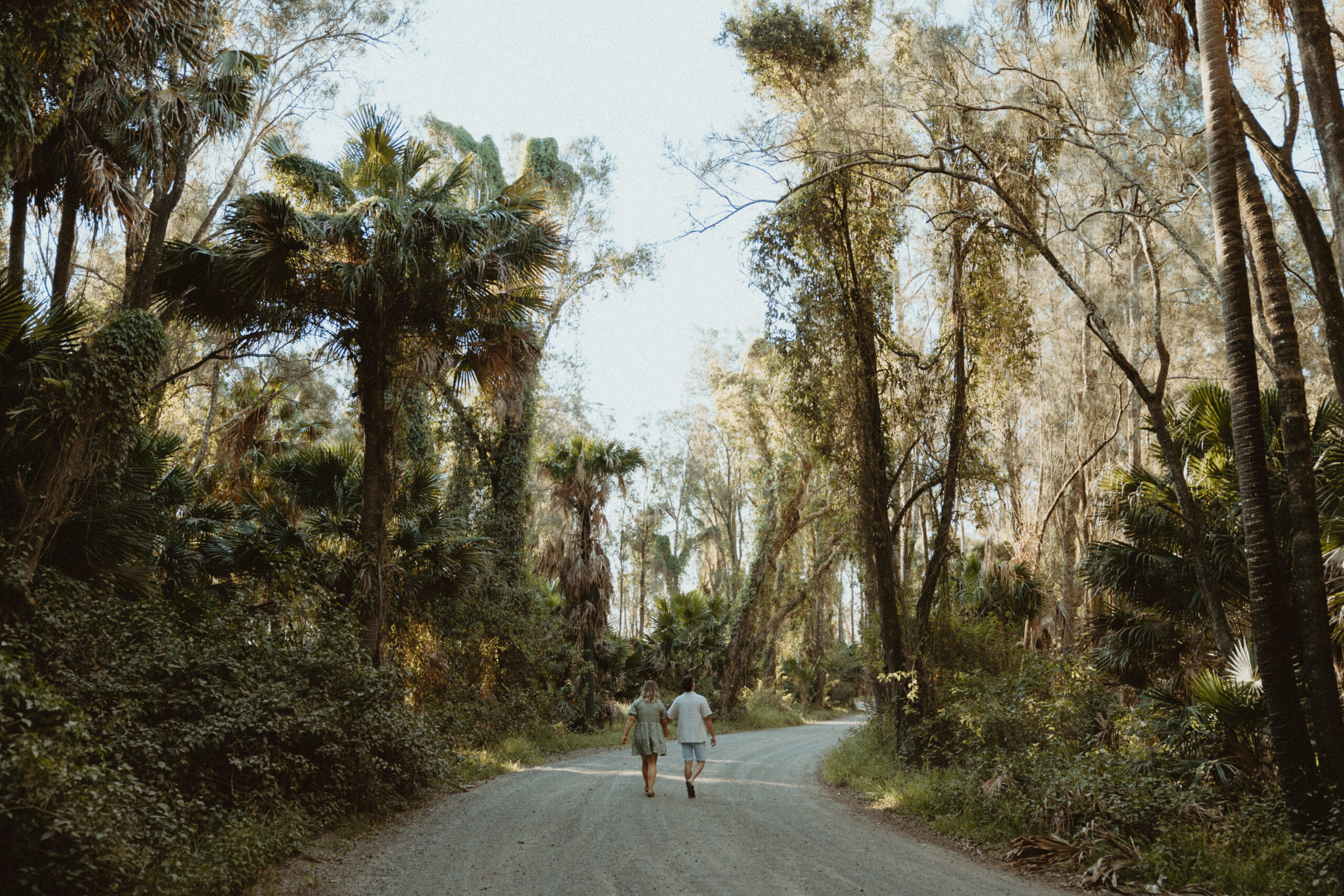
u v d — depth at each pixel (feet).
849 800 36.86
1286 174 29.60
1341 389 26.50
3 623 23.00
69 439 27.02
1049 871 23.06
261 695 27.27
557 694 77.36
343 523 53.78
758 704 119.03
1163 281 72.38
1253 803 24.99
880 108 40.50
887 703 47.42
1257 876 20.75
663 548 193.67
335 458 55.06
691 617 105.91
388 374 45.93
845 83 44.55
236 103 43.86
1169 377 75.82
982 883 20.99
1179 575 42.47
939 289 49.19
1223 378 74.84
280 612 35.06
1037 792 27.53
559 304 77.87
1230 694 28.91
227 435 57.00
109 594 29.27
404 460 58.65
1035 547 71.77
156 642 26.63
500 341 49.26
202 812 22.80
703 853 23.40
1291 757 23.84
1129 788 25.80
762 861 22.57
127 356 28.07
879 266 45.65
